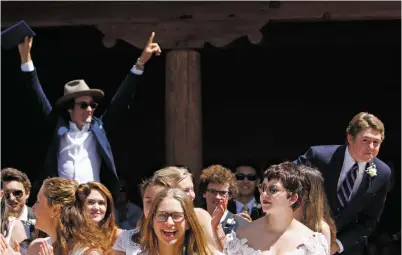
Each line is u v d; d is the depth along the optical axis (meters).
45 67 14.75
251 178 9.64
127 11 10.38
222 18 10.31
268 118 15.68
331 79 15.35
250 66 15.35
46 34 12.25
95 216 6.25
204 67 15.38
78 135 8.74
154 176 6.19
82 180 8.62
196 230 5.45
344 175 7.73
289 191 5.92
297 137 15.61
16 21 10.40
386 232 13.38
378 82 15.19
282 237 5.94
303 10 10.19
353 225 7.89
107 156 8.78
